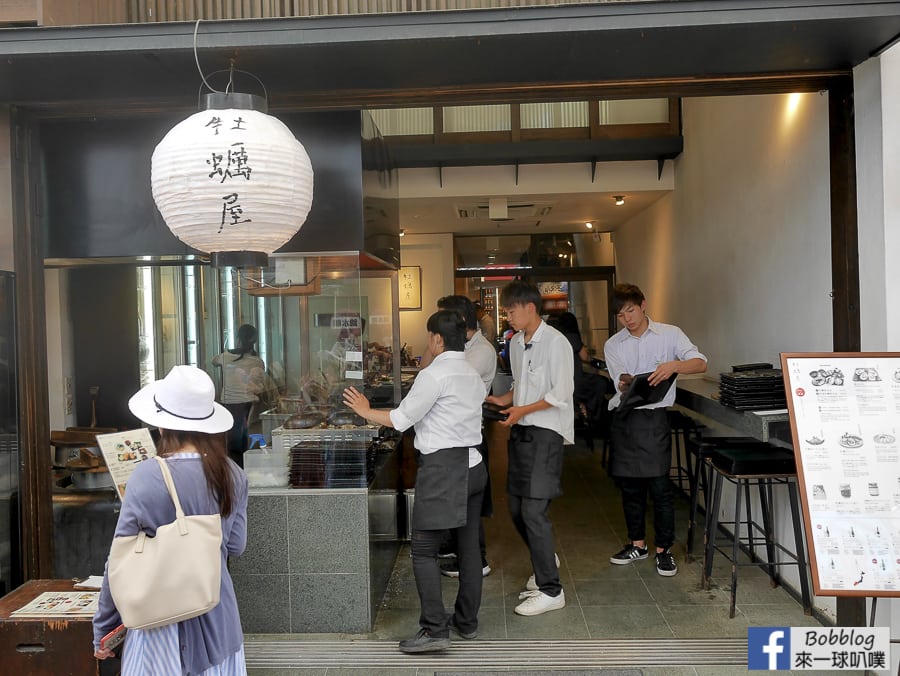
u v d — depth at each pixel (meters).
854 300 2.56
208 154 1.99
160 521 1.63
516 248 8.40
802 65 2.49
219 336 3.61
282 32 2.16
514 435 3.24
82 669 2.02
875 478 2.23
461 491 2.71
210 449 1.76
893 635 2.46
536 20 2.13
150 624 1.57
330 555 2.95
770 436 2.98
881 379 2.30
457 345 2.82
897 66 2.38
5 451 2.57
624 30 2.12
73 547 3.14
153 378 4.10
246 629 2.97
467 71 2.46
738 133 4.10
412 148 5.30
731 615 3.05
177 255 2.98
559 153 5.29
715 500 3.37
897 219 2.39
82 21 2.41
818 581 2.17
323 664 2.69
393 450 3.70
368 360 3.71
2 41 2.19
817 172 3.11
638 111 5.38
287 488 2.98
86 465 3.18
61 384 4.04
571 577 3.56
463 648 2.79
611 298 8.23
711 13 2.09
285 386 3.23
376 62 2.35
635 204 6.25
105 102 2.68
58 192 2.96
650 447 3.56
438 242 7.97
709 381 4.45
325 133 2.92
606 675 2.57
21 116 2.70
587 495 5.16
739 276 4.11
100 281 4.11
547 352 3.14
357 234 2.93
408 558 3.86
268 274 3.17
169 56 2.24
